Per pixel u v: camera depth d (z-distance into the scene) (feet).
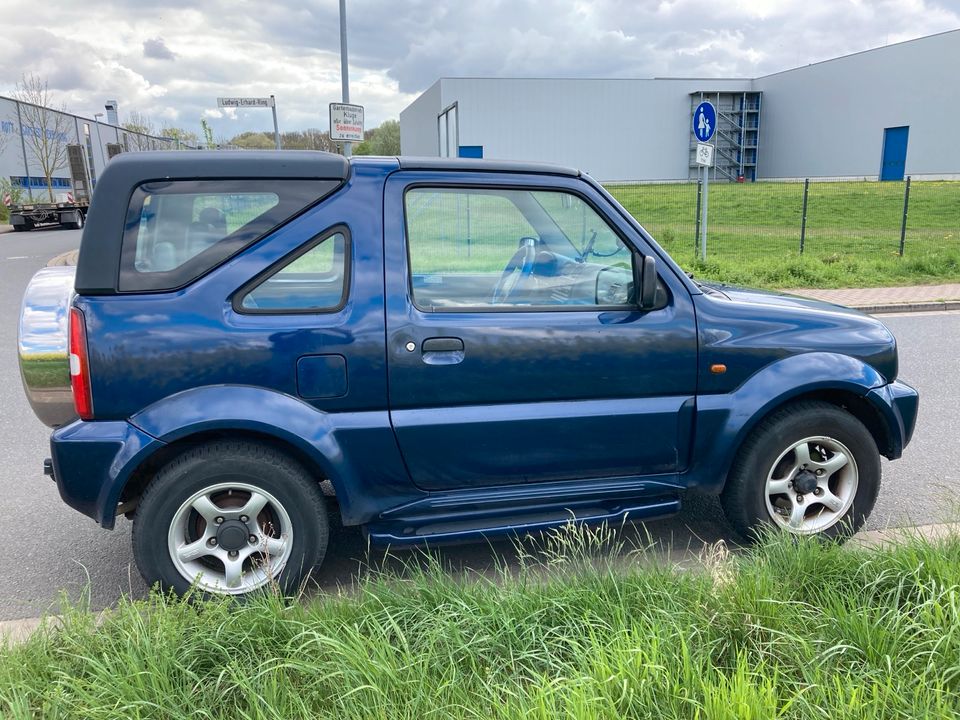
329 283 10.48
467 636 8.60
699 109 42.63
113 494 9.87
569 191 11.32
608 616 9.04
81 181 108.88
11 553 13.15
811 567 9.87
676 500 11.97
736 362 11.71
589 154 145.69
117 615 9.12
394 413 10.64
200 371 10.00
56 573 12.42
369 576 11.20
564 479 11.56
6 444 19.13
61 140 129.08
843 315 12.71
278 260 10.25
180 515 10.14
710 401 11.68
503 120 137.80
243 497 10.46
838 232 68.44
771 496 12.30
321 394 10.36
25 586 11.99
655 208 72.69
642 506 11.75
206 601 9.89
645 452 11.61
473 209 11.10
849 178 146.51
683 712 7.37
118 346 9.79
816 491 12.37
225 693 7.82
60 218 103.45
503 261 11.24
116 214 9.90
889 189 98.68
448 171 10.98
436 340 10.60
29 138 124.77
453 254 11.02
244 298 10.18
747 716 7.00
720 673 7.68
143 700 7.46
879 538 12.34
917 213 80.53
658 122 151.43
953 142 127.65
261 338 10.12
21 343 10.57
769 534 10.93
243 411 9.93
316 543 10.66
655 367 11.40
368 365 10.43
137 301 9.91
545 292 11.46
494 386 10.87
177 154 10.19
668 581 9.75
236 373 10.09
